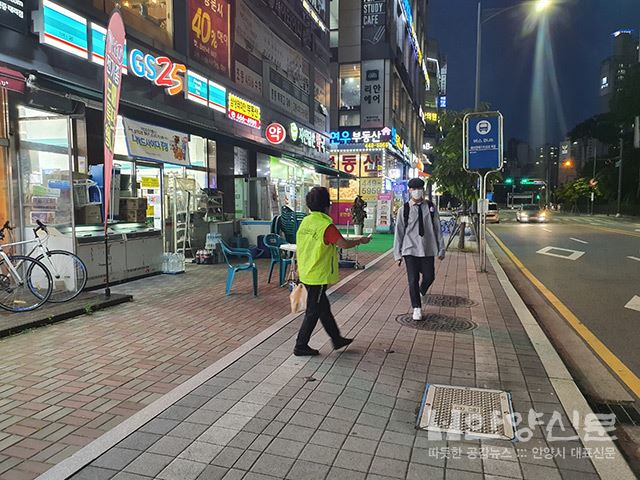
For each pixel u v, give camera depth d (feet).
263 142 60.90
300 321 20.72
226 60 50.96
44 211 25.61
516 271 39.01
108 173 23.97
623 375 16.07
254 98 57.88
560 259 45.98
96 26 31.89
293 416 11.78
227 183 52.24
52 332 19.25
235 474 9.34
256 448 10.30
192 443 10.45
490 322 20.92
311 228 15.90
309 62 80.28
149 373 14.93
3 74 23.24
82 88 26.73
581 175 263.90
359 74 113.50
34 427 11.45
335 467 9.63
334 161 110.63
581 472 9.53
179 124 35.40
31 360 15.99
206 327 20.11
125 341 18.10
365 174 109.50
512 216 183.83
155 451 10.12
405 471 9.53
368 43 112.27
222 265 38.52
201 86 45.27
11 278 22.47
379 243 60.44
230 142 44.78
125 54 34.17
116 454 10.00
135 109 30.55
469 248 54.08
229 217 47.70
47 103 26.55
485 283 30.86
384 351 16.83
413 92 164.14
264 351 16.69
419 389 13.56
